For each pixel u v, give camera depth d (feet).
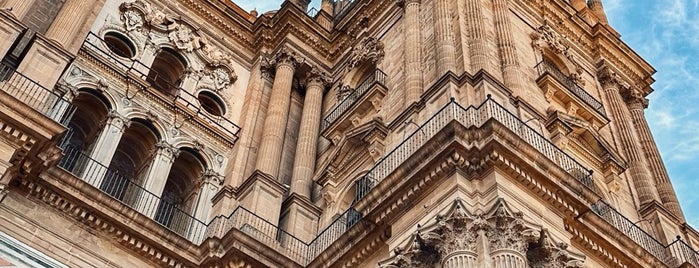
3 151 64.49
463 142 64.39
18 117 65.57
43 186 69.41
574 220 66.90
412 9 100.01
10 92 71.15
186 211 88.69
